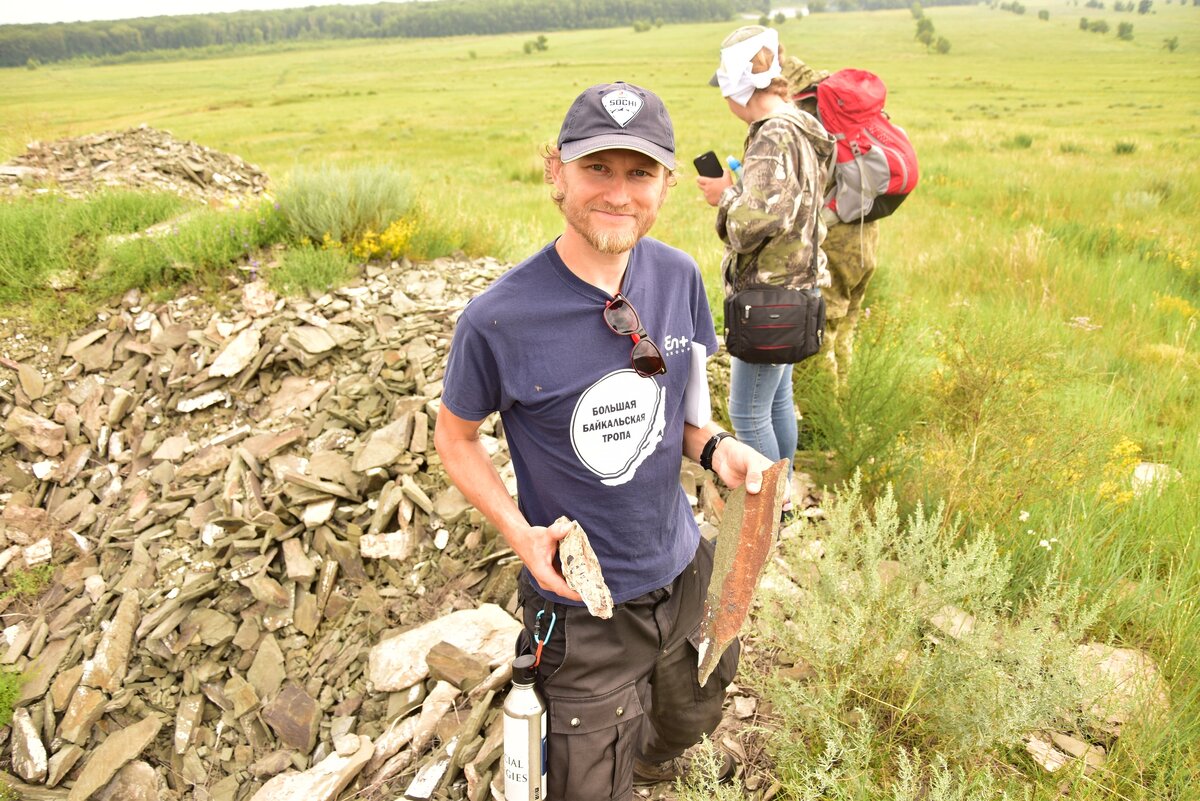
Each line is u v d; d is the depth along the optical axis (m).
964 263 7.71
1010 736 2.05
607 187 1.42
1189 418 4.42
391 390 4.20
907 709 2.15
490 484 1.69
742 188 2.79
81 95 119.94
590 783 1.77
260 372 4.48
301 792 2.61
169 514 3.82
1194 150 19.41
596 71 119.56
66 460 4.35
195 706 3.14
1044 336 4.14
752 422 3.11
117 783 2.95
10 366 4.71
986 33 196.75
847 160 3.27
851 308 3.95
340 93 92.06
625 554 1.71
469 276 5.60
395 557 3.49
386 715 2.95
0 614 3.65
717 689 1.98
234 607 3.39
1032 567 2.86
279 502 3.66
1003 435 3.44
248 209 6.15
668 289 1.67
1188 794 1.97
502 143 30.36
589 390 1.58
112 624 3.38
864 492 3.54
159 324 4.89
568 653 1.69
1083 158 18.00
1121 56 133.00
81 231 5.88
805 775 2.01
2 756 3.08
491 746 2.49
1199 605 2.74
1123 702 2.32
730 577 1.56
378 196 5.91
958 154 19.42
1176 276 7.50
